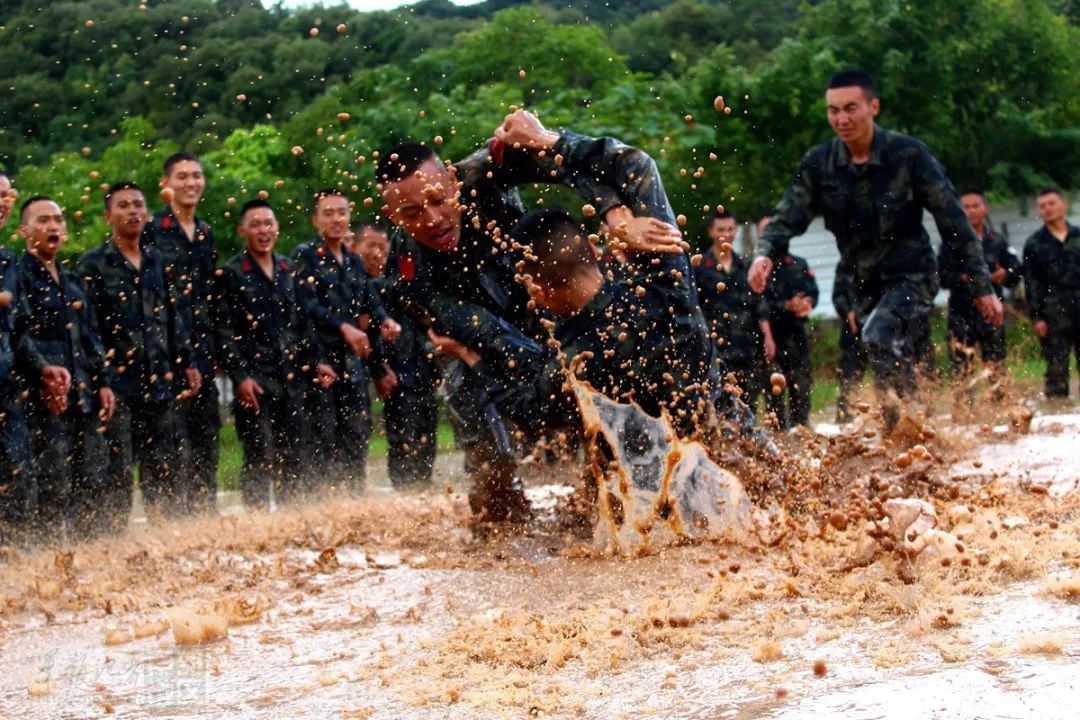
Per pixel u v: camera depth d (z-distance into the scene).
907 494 5.24
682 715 2.86
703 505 4.85
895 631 3.31
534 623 3.81
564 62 21.31
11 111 13.36
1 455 7.45
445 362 5.70
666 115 19.45
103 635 4.26
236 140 18.41
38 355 7.84
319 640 3.96
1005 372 11.75
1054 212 13.18
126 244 8.76
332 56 14.30
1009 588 3.65
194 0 13.80
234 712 3.26
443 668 3.46
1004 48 24.38
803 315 12.71
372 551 5.46
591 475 5.26
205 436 9.30
